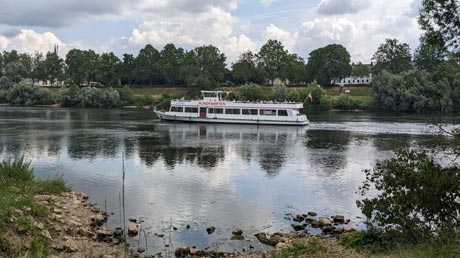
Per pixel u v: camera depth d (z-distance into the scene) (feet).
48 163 109.91
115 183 88.43
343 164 111.65
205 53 481.87
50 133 172.86
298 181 92.17
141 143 148.87
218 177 95.25
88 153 125.49
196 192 82.12
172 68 459.32
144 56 470.80
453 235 38.63
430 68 395.34
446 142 45.44
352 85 441.68
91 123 219.61
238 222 64.95
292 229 62.18
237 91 416.26
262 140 161.38
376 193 81.51
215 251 52.54
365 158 120.67
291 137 170.60
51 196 69.31
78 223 58.70
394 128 201.87
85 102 372.79
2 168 73.46
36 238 48.21
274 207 73.00
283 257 46.62
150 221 64.54
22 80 432.66
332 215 68.74
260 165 109.81
